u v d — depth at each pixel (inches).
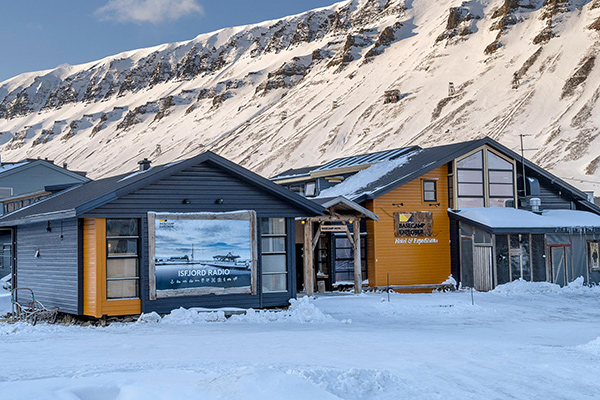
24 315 808.3
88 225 761.6
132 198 764.0
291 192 862.5
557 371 406.6
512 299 1075.9
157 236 772.6
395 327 723.4
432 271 1307.8
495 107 7859.3
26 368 404.5
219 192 825.5
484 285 1246.9
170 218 781.9
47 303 845.8
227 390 306.3
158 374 350.9
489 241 1244.5
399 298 1036.5
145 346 522.6
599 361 441.4
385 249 1269.7
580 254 1312.7
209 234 807.1
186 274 788.0
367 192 1259.8
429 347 513.0
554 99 7440.9
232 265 819.4
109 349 505.7
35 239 887.1
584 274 1310.3
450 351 488.1
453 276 1315.2
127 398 311.9
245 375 325.7
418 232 1300.4
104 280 743.7
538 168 1432.1
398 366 410.0
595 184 4859.7
